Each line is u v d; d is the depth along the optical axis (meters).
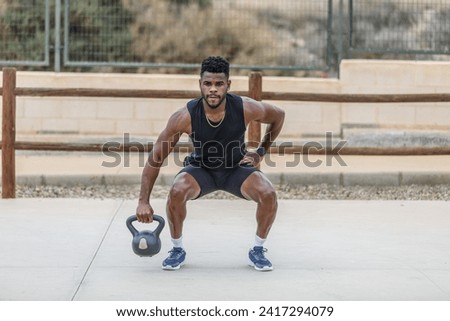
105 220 13.70
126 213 14.32
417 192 16.91
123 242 12.17
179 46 21.91
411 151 15.47
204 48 22.03
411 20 22.27
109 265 10.89
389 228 13.41
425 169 17.70
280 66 20.22
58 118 19.94
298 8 22.33
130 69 24.55
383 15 22.47
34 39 22.16
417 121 20.34
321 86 20.41
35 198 15.67
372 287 10.03
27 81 19.92
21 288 9.83
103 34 21.50
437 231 13.25
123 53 21.59
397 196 16.67
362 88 20.45
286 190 16.92
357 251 11.83
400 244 12.30
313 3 22.30
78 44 21.44
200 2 22.03
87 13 21.42
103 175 16.92
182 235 11.81
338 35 21.38
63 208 14.69
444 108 20.38
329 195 16.64
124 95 15.55
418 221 14.01
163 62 21.88
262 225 10.55
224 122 10.01
